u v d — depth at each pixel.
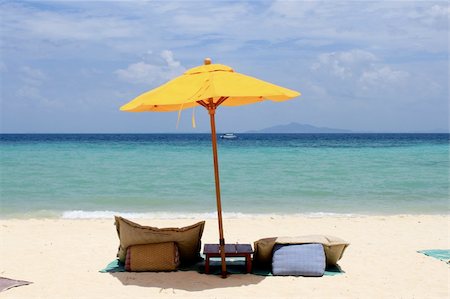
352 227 11.70
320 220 12.70
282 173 23.98
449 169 25.95
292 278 7.29
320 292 6.66
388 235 10.72
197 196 17.41
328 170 25.48
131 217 13.57
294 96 6.71
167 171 24.91
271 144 62.94
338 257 7.75
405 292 6.70
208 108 7.23
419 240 10.19
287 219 12.87
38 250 9.18
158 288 6.81
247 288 6.80
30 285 6.97
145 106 7.99
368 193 18.09
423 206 15.59
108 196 17.42
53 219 12.99
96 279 7.26
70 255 8.79
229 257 8.02
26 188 19.30
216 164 7.28
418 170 25.56
